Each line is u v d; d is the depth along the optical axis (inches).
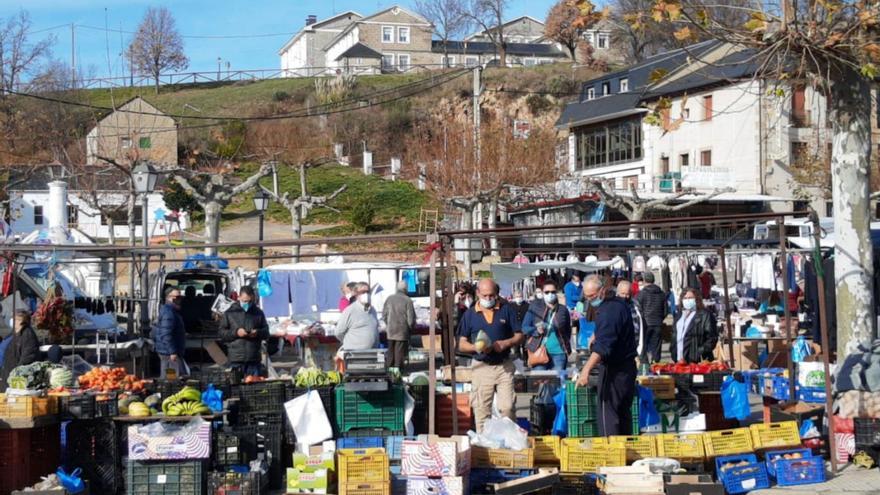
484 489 423.5
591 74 3777.1
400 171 2672.2
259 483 412.8
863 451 458.0
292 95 3786.9
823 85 503.2
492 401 490.3
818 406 485.4
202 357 877.2
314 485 410.3
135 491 404.8
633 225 442.0
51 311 721.6
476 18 5123.0
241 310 632.4
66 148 2613.2
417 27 5064.0
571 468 422.6
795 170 2112.5
